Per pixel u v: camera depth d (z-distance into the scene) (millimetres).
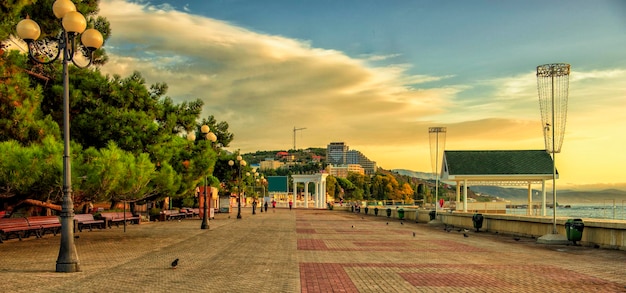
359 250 19484
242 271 13469
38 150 17859
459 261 16266
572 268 14750
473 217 31875
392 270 14000
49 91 24516
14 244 19891
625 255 18281
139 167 22188
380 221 46406
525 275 13281
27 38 13008
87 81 25672
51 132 20344
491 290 11086
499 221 29891
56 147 18219
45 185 18703
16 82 18609
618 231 19875
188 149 37438
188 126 36688
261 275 12812
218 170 63500
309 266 14633
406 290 10977
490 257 17500
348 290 10906
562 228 23859
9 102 18438
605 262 16234
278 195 141625
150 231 28875
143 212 47094
